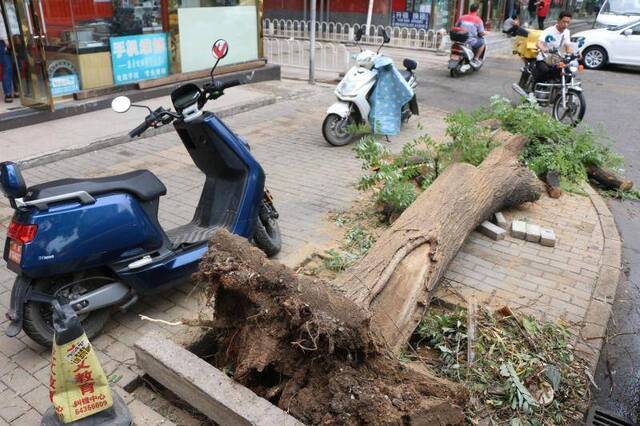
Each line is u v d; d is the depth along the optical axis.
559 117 9.78
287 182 6.62
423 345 3.75
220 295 3.19
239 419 2.69
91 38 9.37
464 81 13.43
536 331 3.79
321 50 15.65
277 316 2.89
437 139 8.41
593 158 6.95
